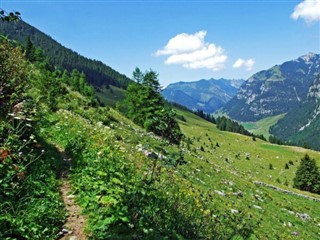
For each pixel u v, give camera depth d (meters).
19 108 14.81
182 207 15.55
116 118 58.69
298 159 169.50
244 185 42.78
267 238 23.39
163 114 14.65
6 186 9.85
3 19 8.61
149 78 79.00
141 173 18.08
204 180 33.91
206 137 190.25
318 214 49.94
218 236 15.85
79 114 38.12
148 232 10.59
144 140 41.31
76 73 132.25
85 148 18.42
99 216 10.25
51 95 32.72
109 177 12.32
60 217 10.52
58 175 14.38
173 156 14.95
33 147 14.91
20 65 16.19
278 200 43.38
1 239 8.30
